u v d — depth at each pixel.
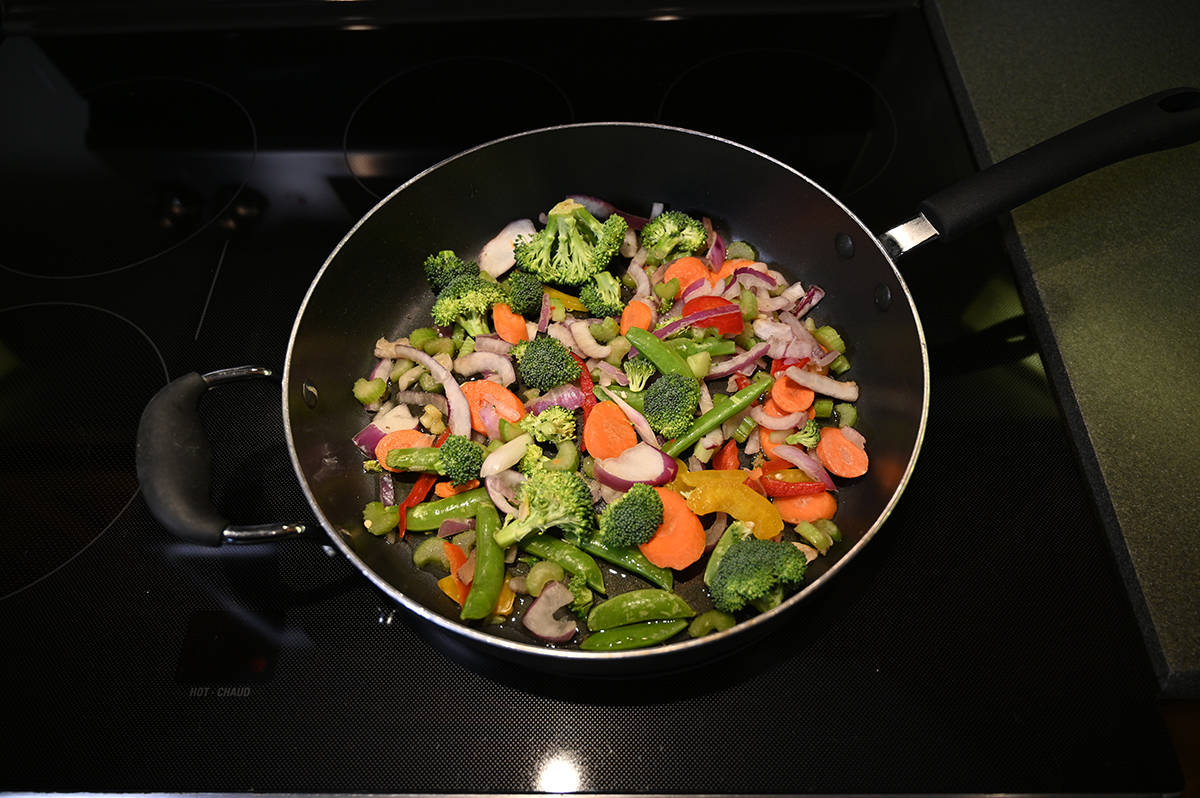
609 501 1.59
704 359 1.67
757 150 1.89
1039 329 1.73
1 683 1.42
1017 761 1.32
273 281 1.84
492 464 1.56
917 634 1.43
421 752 1.34
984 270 1.83
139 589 1.51
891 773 1.31
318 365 1.67
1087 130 1.59
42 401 1.70
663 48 2.15
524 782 1.31
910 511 1.56
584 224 1.88
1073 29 2.08
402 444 1.65
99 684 1.41
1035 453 1.61
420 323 1.86
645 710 1.37
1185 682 1.36
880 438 1.66
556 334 1.78
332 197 1.94
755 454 1.67
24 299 1.82
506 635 1.47
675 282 1.81
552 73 2.11
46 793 1.32
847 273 1.79
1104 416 1.58
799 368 1.68
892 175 1.94
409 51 2.17
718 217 1.93
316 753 1.34
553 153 1.84
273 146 2.03
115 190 1.98
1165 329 1.68
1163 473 1.52
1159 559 1.44
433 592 1.54
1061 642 1.42
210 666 1.42
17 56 2.20
